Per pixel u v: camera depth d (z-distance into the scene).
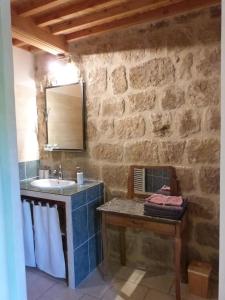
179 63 2.19
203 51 2.09
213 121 2.09
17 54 2.80
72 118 2.77
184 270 2.27
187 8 2.04
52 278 2.37
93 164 2.71
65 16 2.13
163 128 2.29
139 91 2.38
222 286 0.89
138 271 2.44
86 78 2.66
